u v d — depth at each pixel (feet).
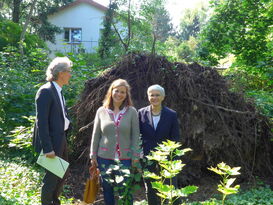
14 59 29.89
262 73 25.66
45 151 11.25
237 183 18.20
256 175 19.16
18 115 22.94
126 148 11.75
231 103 19.01
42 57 29.96
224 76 21.44
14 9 75.10
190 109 18.24
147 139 12.26
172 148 8.07
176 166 7.64
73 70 23.59
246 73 28.07
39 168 19.27
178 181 17.54
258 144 18.93
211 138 17.69
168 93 18.63
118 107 12.03
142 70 19.35
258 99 20.51
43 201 12.01
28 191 14.66
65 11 88.38
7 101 23.13
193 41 86.17
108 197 11.70
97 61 47.88
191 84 18.72
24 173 17.43
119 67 19.54
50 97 11.58
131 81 19.03
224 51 31.19
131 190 10.73
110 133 11.71
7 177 16.47
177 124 12.36
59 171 11.35
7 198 12.75
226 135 17.80
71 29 89.35
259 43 28.89
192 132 17.76
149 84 18.86
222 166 7.55
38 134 11.67
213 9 31.27
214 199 14.43
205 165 18.61
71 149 20.66
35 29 81.35
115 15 52.54
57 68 12.00
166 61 19.47
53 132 11.71
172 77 18.95
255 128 18.39
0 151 22.24
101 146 11.93
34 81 26.78
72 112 20.52
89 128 19.36
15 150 22.57
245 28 29.71
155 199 12.17
